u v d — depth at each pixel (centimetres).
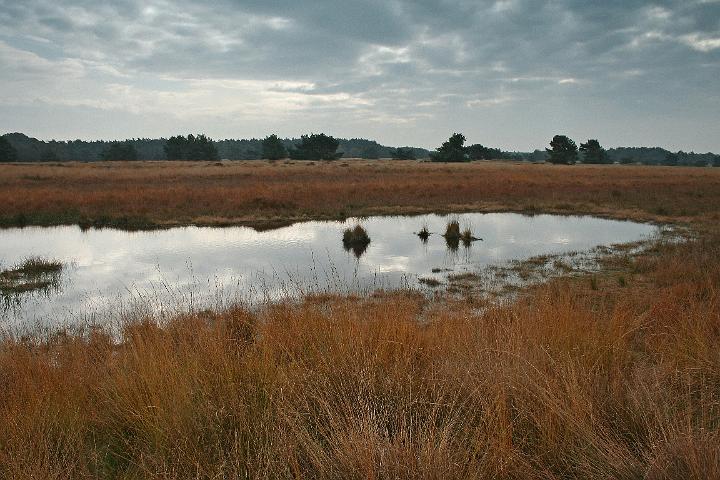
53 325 767
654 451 274
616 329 500
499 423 313
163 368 391
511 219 2284
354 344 438
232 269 1234
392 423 329
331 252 1470
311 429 333
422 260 1348
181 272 1198
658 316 620
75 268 1247
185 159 12400
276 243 1633
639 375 379
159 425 333
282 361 421
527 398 347
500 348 433
